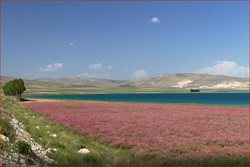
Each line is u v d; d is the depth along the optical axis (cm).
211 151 2664
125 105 8894
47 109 7069
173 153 2606
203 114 5962
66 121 4591
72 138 3341
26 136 2845
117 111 6588
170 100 17700
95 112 6259
